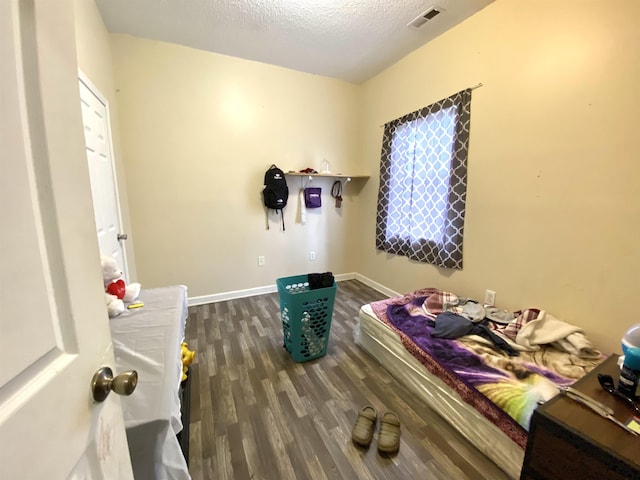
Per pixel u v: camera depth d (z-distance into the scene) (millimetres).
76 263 477
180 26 2311
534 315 1795
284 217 3357
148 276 2822
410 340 1735
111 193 2186
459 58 2260
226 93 2863
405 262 3008
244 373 1884
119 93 2508
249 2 2018
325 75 3275
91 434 493
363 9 2080
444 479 1186
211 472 1216
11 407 332
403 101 2869
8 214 350
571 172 1659
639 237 1425
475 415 1333
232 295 3203
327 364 1992
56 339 424
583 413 853
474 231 2256
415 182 2748
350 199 3717
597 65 1513
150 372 1003
